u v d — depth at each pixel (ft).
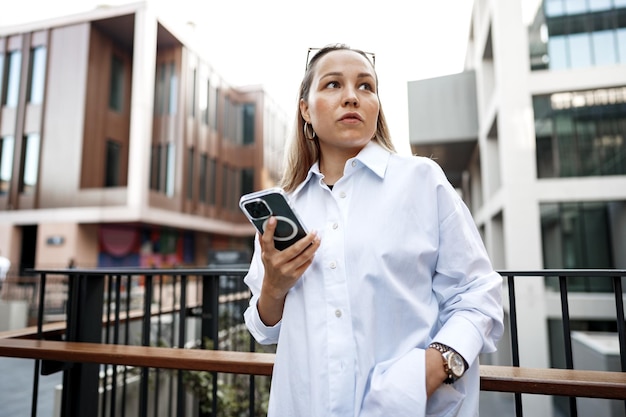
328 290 3.07
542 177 33.53
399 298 2.92
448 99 41.09
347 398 2.86
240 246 78.79
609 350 23.32
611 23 33.32
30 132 51.08
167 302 23.43
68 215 48.11
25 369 19.69
